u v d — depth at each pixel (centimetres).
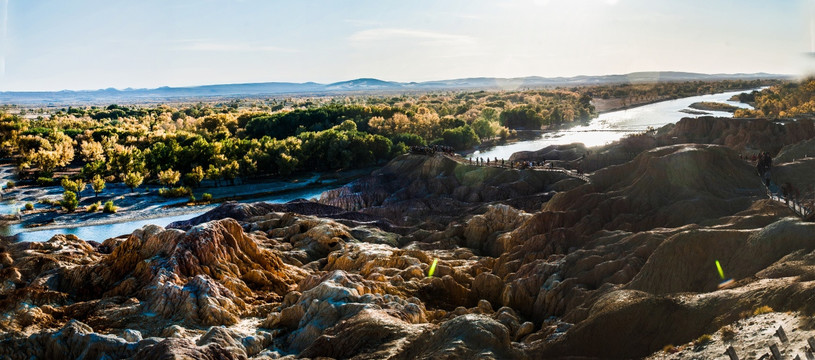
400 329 4716
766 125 14275
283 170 18788
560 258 6744
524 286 6294
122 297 6962
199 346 4766
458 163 14262
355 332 4800
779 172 8938
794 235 4491
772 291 3366
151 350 4603
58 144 19750
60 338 5403
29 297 6725
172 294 6488
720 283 4572
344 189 14500
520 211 9688
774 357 2545
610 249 6288
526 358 3753
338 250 9138
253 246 8088
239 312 6506
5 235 11550
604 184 9056
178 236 7619
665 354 3309
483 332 3850
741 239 4847
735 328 3216
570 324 4700
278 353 5284
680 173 8081
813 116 17562
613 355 3619
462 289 6844
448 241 9569
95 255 8969
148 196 16275
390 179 14900
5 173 18500
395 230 10931
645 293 4634
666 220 7344
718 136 14725
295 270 8219
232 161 17838
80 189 15975
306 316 5741
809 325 2766
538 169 13112
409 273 7381
